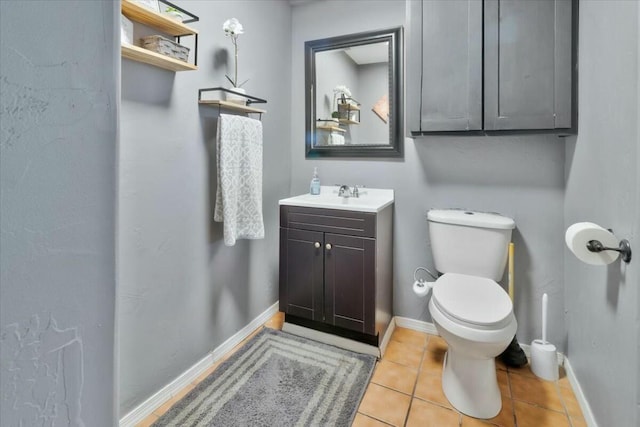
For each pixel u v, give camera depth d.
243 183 1.84
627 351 1.03
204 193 1.75
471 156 2.04
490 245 1.83
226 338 1.98
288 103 2.50
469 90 1.73
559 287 1.88
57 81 0.33
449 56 1.76
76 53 0.35
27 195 0.32
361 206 1.91
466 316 1.42
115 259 0.40
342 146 2.38
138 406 1.46
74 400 0.36
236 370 1.81
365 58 2.28
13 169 0.31
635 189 0.96
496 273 1.83
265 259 2.34
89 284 0.37
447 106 1.78
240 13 1.95
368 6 2.24
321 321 2.06
